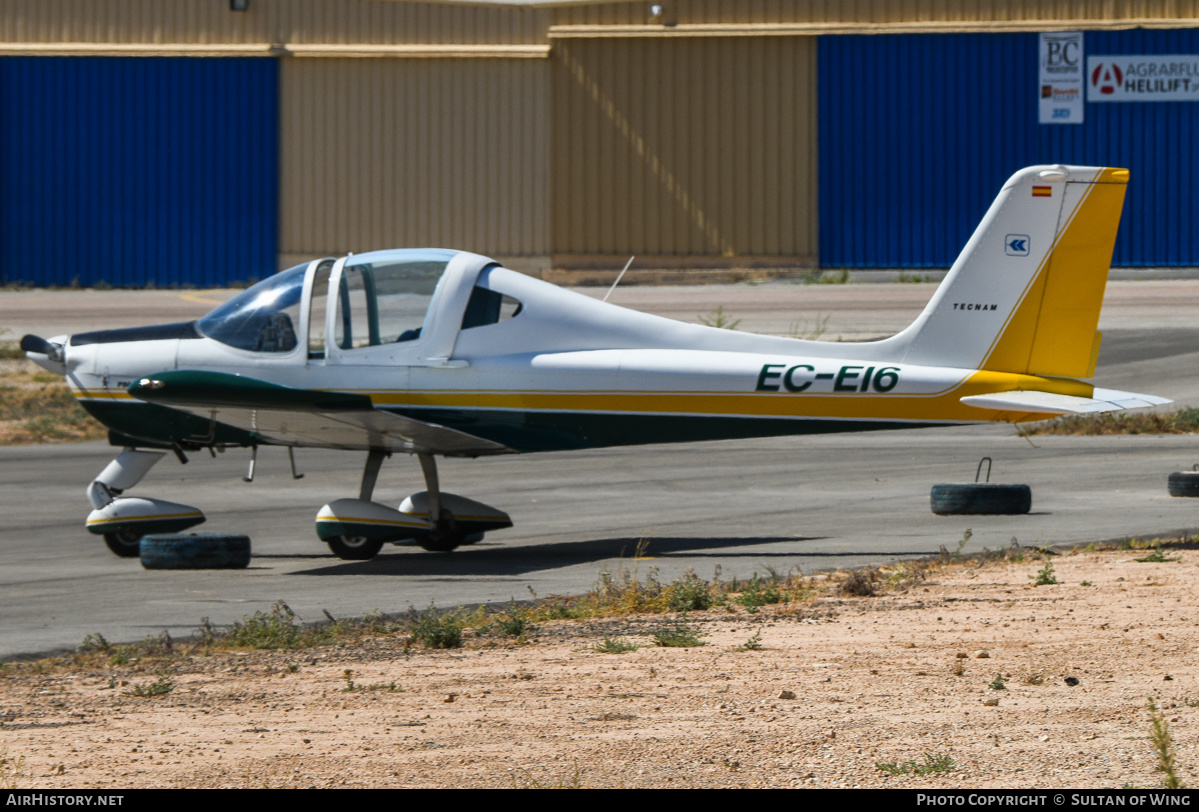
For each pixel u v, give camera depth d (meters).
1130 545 37.66
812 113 126.06
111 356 41.78
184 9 129.50
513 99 128.12
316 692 22.48
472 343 40.25
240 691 22.64
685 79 126.88
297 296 40.94
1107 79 124.06
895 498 52.16
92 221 130.88
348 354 40.47
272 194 130.38
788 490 55.25
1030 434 73.62
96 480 42.03
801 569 36.16
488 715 20.62
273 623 27.80
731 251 127.50
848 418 39.88
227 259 131.00
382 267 40.69
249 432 41.53
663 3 126.50
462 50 127.94
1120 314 106.38
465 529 41.97
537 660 25.05
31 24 129.50
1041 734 18.98
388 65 128.75
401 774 17.34
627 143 127.69
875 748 18.42
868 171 126.06
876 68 125.50
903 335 39.88
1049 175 38.97
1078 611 28.50
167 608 31.62
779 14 126.06
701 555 39.50
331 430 39.66
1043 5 124.00
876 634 26.88
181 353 41.38
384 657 25.61
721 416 40.03
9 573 37.94
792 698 21.45
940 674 23.05
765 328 100.44
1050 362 39.59
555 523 47.50
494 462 65.62
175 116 130.12
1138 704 20.62
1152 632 26.09
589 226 128.50
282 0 129.00
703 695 21.81
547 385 39.91
